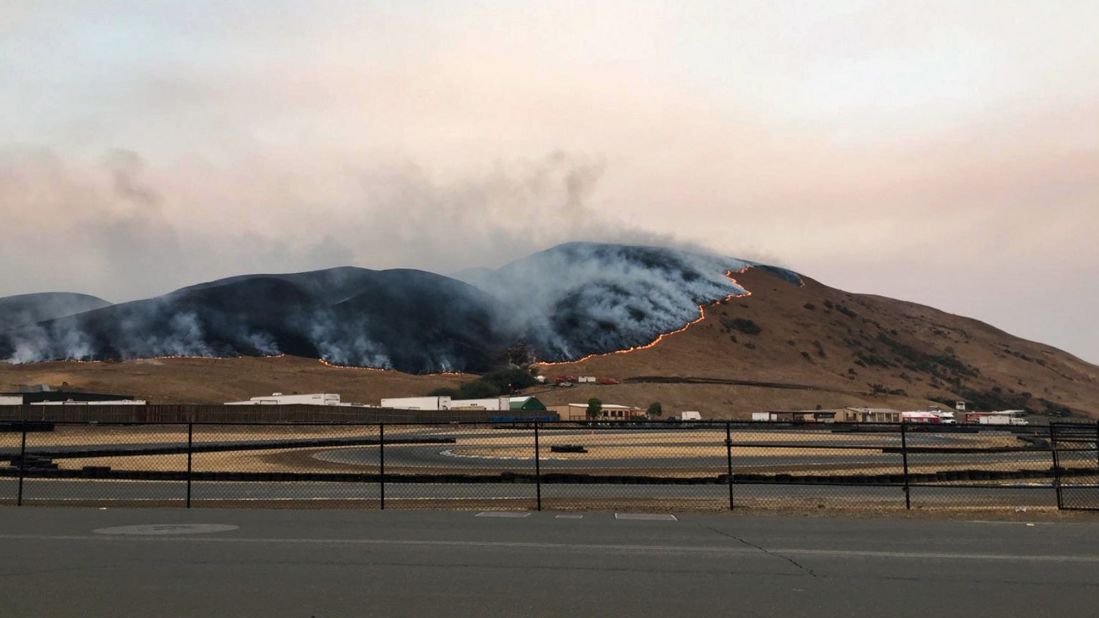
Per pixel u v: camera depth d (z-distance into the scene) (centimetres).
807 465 3953
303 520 1666
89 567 1105
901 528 1572
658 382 19962
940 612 873
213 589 964
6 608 867
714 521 1667
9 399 10344
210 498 2267
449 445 6038
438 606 882
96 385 17375
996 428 1966
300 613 848
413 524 1597
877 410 15425
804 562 1168
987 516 1812
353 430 8712
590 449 5566
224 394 18562
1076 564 1166
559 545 1316
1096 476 3316
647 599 922
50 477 3008
